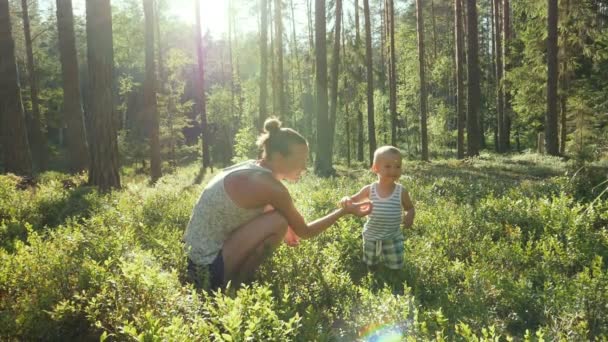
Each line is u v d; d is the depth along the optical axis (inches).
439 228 219.5
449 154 1710.1
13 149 563.2
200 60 1197.7
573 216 220.5
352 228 212.4
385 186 172.2
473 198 328.2
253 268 144.6
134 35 1955.0
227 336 86.4
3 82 557.9
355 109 1480.1
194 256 140.9
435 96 2089.1
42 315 110.8
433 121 1747.0
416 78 1785.2
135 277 112.1
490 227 224.7
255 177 138.6
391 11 1207.6
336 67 978.7
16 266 126.4
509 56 1187.3
